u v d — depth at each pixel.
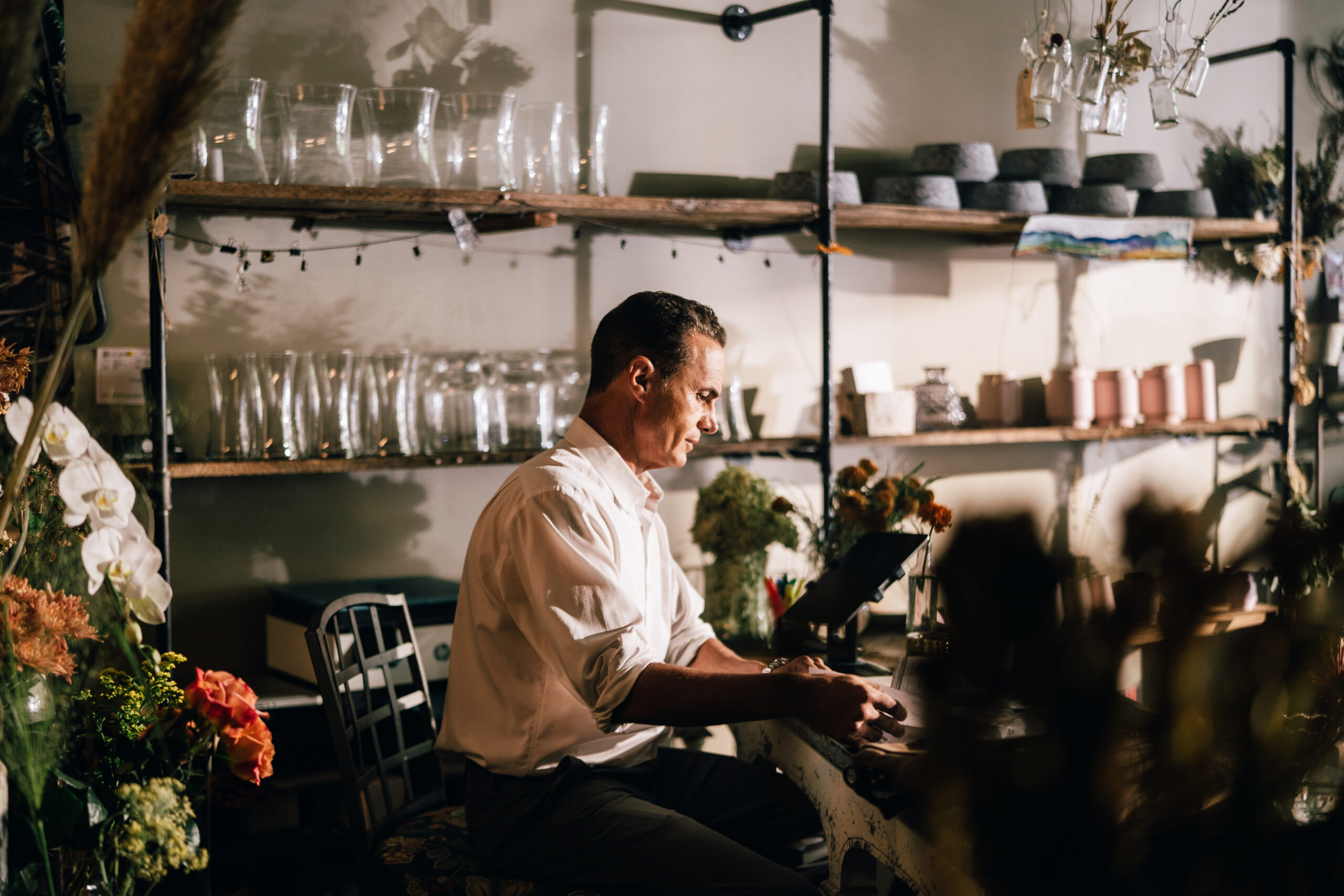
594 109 2.45
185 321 2.34
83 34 2.21
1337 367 3.60
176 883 1.22
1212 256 3.55
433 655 2.31
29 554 1.08
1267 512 0.50
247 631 2.43
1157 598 0.47
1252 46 3.49
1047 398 3.18
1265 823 0.46
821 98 2.65
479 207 2.27
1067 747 0.47
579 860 1.45
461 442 2.43
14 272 2.16
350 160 2.20
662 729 1.74
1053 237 2.86
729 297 2.90
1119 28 2.00
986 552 0.49
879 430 2.80
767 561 2.60
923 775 0.51
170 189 1.99
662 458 1.70
